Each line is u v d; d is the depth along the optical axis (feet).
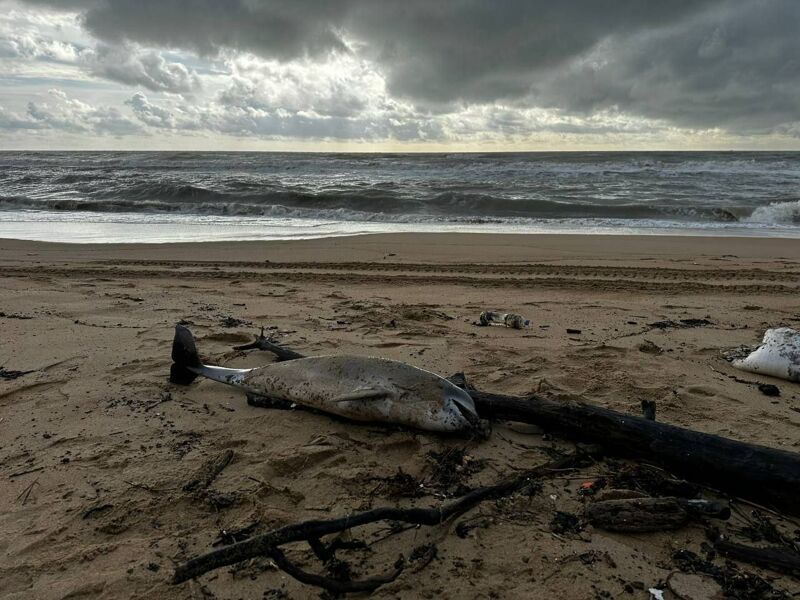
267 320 21.75
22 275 30.42
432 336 19.74
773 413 13.58
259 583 8.04
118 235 48.26
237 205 66.33
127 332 19.60
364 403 12.55
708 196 75.15
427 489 10.41
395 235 47.16
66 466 10.99
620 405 13.98
